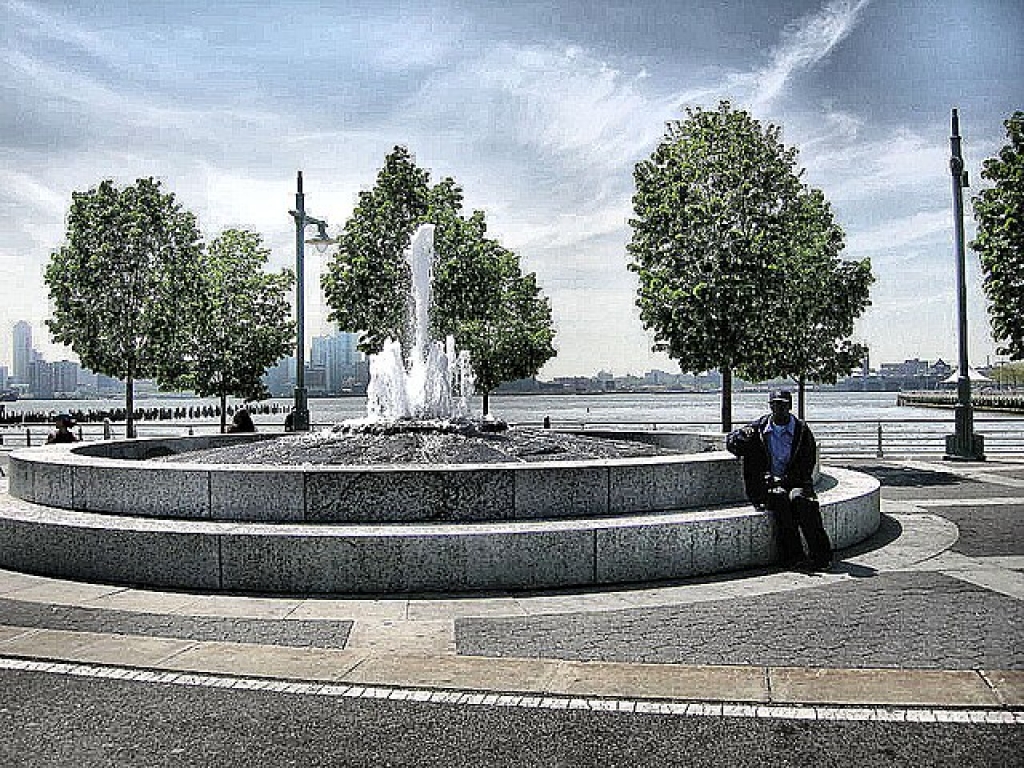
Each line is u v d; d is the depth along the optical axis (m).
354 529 9.12
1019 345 20.17
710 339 21.17
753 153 22.28
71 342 29.45
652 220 22.12
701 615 7.86
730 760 4.94
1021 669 6.32
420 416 15.58
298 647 7.03
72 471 10.73
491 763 4.95
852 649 6.83
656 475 10.20
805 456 9.85
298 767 4.93
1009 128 20.14
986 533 11.76
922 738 5.19
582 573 8.91
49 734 5.38
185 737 5.34
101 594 8.73
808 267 25.20
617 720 5.54
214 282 35.12
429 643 7.12
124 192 29.84
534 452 12.44
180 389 35.59
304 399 26.80
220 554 8.84
